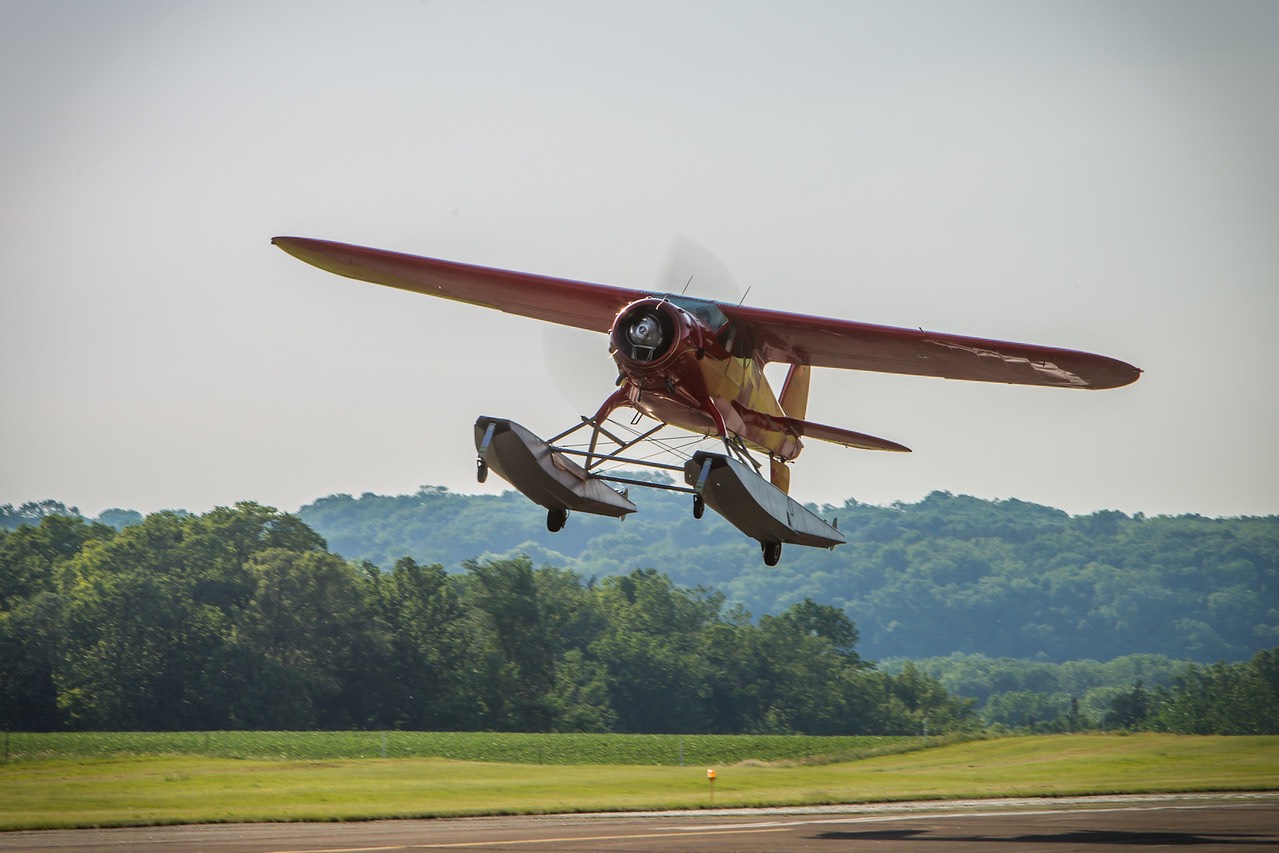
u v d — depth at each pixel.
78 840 46.44
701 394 50.09
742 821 55.69
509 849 43.22
